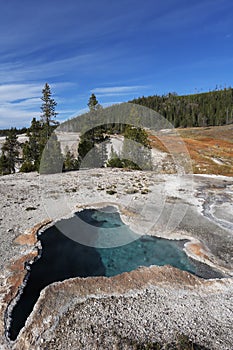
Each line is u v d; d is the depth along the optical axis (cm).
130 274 705
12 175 2170
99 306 580
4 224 1027
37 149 3012
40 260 798
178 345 460
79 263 787
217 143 3831
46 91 2641
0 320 538
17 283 665
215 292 632
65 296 614
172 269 725
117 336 490
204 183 1780
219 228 1019
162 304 587
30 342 481
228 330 504
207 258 799
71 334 498
